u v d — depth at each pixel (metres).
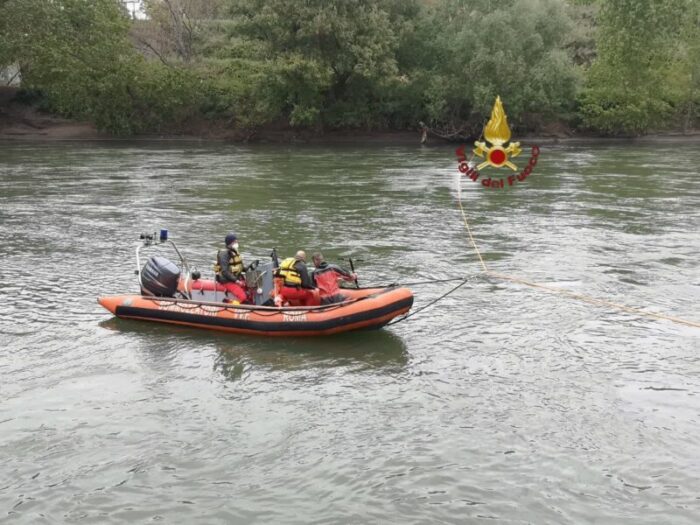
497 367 9.97
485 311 12.30
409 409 8.71
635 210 22.23
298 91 49.84
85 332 11.20
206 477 7.28
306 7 47.16
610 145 49.59
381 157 41.03
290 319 10.69
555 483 7.15
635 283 13.91
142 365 9.97
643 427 8.26
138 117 52.84
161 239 12.28
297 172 33.28
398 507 6.77
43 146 46.69
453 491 7.01
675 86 54.31
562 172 32.97
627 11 52.66
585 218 20.91
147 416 8.55
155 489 7.08
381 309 10.57
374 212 22.14
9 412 8.62
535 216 21.33
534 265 15.29
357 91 52.62
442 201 24.50
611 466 7.45
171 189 27.30
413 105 52.94
